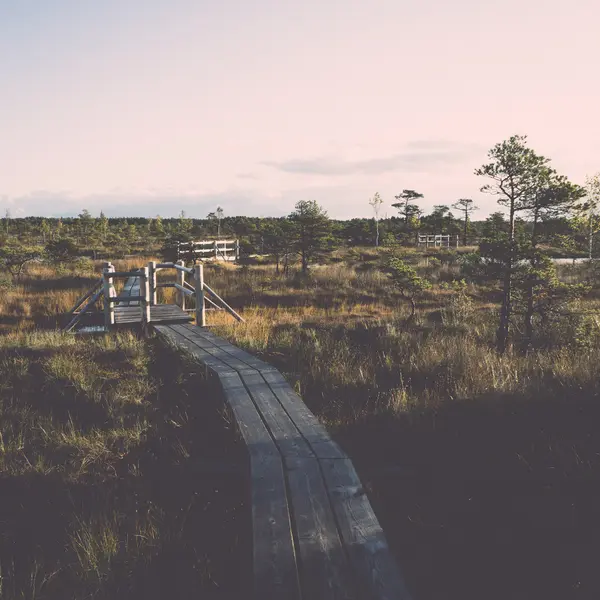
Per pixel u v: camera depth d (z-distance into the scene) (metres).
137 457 5.40
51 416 6.27
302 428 5.22
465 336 11.09
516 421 5.62
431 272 22.00
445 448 5.29
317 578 2.88
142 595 3.40
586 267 21.02
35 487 4.80
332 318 13.82
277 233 23.38
